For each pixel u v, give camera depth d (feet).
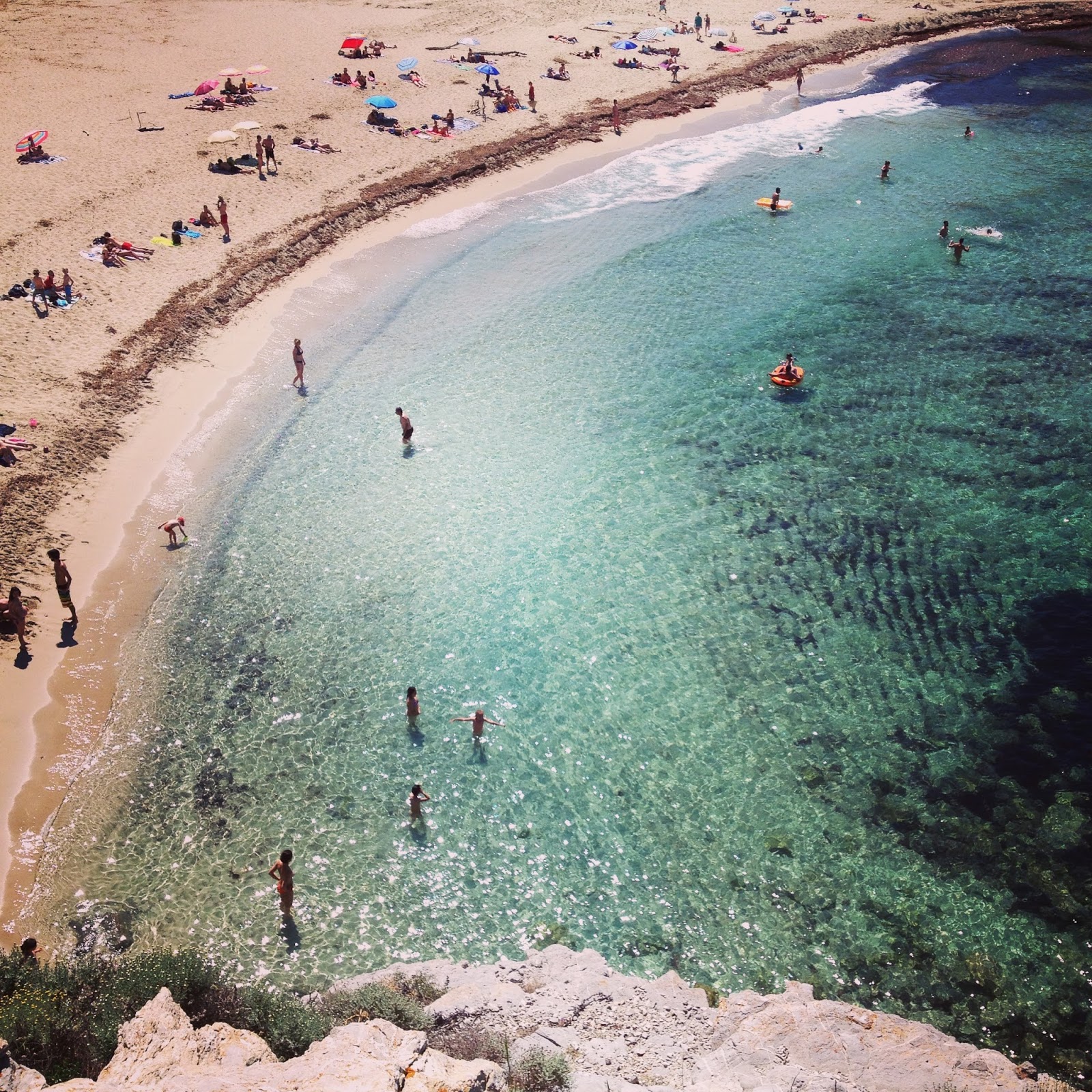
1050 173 177.17
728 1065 47.42
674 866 65.51
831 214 163.63
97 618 82.48
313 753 73.10
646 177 179.01
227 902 62.59
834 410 113.19
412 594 87.61
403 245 149.69
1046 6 288.71
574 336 127.95
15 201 144.05
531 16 259.39
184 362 115.85
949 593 87.71
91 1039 42.57
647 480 102.06
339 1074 39.29
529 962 57.52
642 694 78.18
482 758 72.90
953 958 59.52
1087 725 74.90
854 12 277.23
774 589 88.43
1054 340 126.00
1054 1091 48.11
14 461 94.63
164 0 255.50
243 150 167.84
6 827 65.36
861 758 72.95
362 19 250.37
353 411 111.75
